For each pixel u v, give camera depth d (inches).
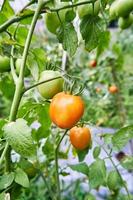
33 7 29.4
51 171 39.8
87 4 27.8
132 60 100.7
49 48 68.3
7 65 31.2
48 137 36.8
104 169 31.0
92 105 69.6
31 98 33.4
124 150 58.8
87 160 46.6
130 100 80.1
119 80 71.4
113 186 31.1
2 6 30.6
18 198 27.9
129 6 27.4
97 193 62.5
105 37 35.9
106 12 33.3
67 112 24.5
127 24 29.7
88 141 30.3
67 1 27.9
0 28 26.7
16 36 33.2
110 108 72.4
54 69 28.6
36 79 28.8
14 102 24.8
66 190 54.0
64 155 40.6
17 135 23.3
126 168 31.7
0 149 25.8
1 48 30.7
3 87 35.6
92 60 70.7
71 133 30.3
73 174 57.1
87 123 31.2
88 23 27.8
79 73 64.6
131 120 75.8
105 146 38.4
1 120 26.4
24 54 25.2
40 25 74.0
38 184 53.9
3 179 25.7
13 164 30.0
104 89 73.3
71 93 25.6
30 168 30.4
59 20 27.3
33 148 23.3
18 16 26.5
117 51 64.9
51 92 27.2
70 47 27.5
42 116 31.6
